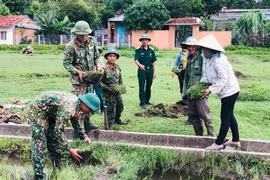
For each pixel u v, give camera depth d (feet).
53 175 14.58
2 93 32.19
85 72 18.51
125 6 126.11
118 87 19.90
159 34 106.22
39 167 13.74
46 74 45.09
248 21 101.19
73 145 16.94
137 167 15.48
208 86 16.75
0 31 112.68
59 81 40.27
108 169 15.17
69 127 19.93
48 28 108.17
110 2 133.28
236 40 102.94
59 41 107.96
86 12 123.54
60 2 135.03
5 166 15.97
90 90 19.34
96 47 19.30
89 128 19.26
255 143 17.43
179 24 103.81
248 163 15.78
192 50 19.83
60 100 13.12
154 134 18.29
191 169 15.90
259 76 47.44
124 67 56.59
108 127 19.99
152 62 27.07
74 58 18.71
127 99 30.01
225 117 15.97
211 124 18.58
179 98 31.09
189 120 22.41
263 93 31.60
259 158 15.71
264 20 108.37
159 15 105.29
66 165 15.44
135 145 16.83
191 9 126.31
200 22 105.19
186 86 20.67
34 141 13.61
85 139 14.44
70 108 13.02
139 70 26.71
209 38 15.75
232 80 15.69
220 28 113.80
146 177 14.76
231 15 122.31
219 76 15.52
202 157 16.07
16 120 21.56
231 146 17.19
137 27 105.40
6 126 19.71
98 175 14.75
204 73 17.06
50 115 13.64
